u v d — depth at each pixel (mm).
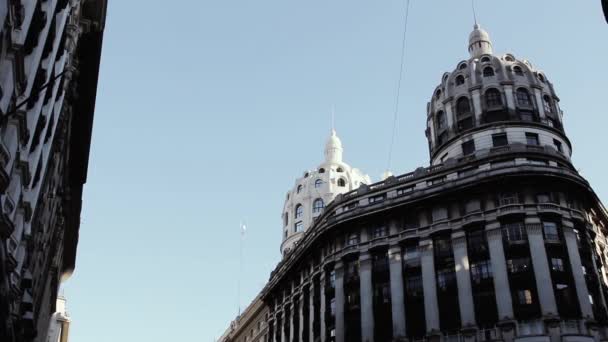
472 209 60438
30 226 35719
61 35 34406
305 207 120938
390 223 65562
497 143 68875
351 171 127000
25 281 37125
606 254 63750
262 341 88875
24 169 30703
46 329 76500
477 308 56125
